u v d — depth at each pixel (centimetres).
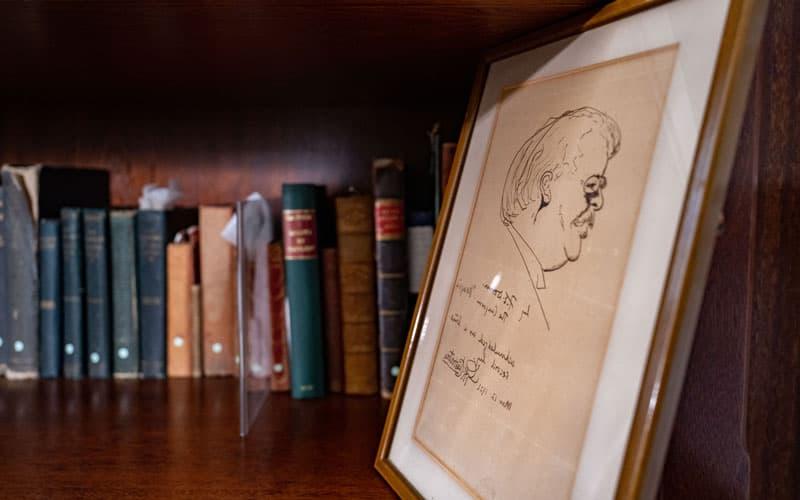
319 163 131
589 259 54
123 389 116
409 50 85
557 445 53
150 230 121
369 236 112
